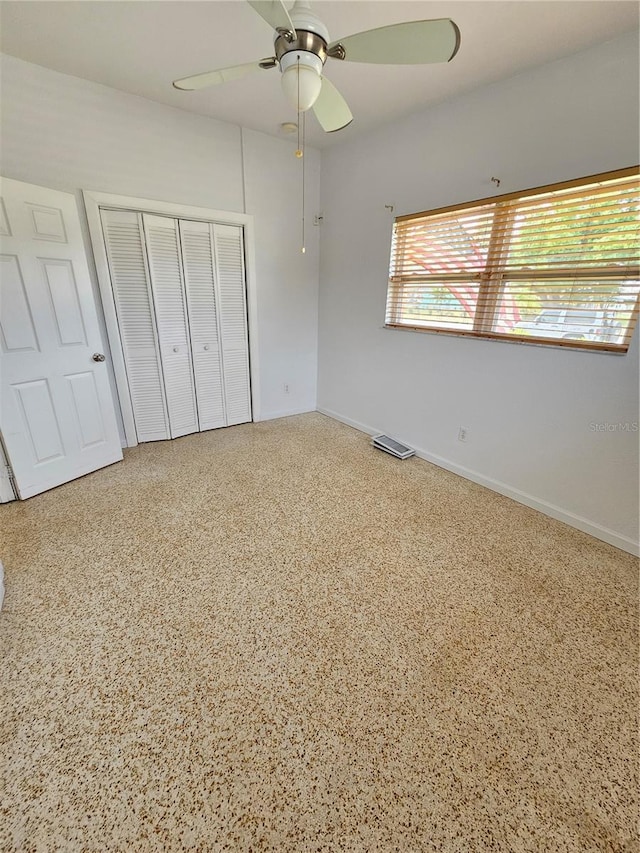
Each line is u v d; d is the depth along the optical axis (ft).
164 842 2.92
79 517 7.10
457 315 8.57
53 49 6.56
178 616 4.98
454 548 6.45
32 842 2.90
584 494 6.86
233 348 11.51
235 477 8.81
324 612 5.09
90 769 3.35
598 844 2.94
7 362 7.02
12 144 7.20
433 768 3.42
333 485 8.53
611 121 5.73
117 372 9.66
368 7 5.31
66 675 4.17
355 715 3.84
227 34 6.04
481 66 6.49
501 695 4.06
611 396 6.25
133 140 8.43
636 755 3.54
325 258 12.08
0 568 5.12
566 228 6.51
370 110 8.34
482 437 8.46
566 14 5.20
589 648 4.64
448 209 8.18
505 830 3.02
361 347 11.37
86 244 8.52
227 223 10.28
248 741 3.60
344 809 3.14
